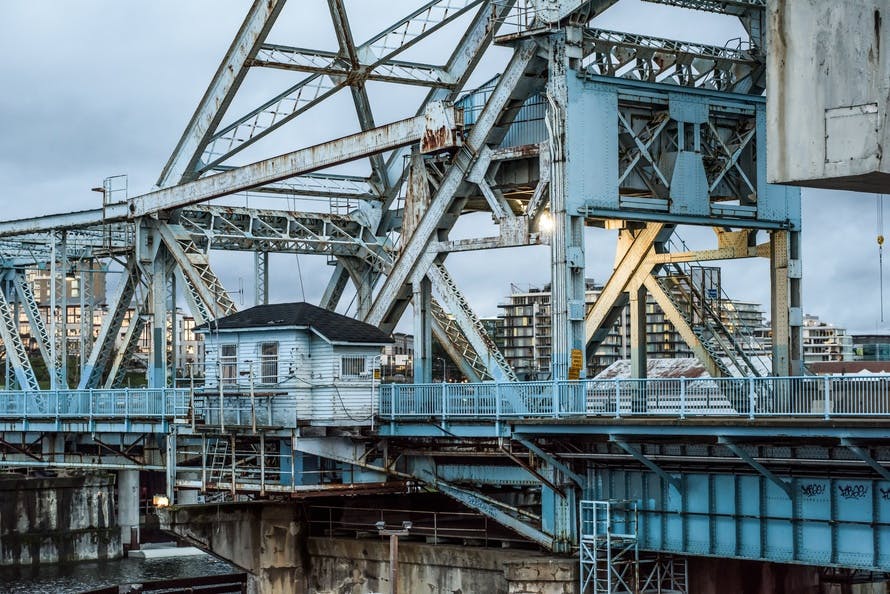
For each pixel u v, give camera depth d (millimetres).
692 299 62781
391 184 78312
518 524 52656
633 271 62781
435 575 54125
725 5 58125
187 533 56625
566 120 52188
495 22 57594
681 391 43781
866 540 42594
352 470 56125
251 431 55188
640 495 48844
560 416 48188
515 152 56125
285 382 54812
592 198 52656
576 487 50750
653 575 49281
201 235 72812
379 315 61562
